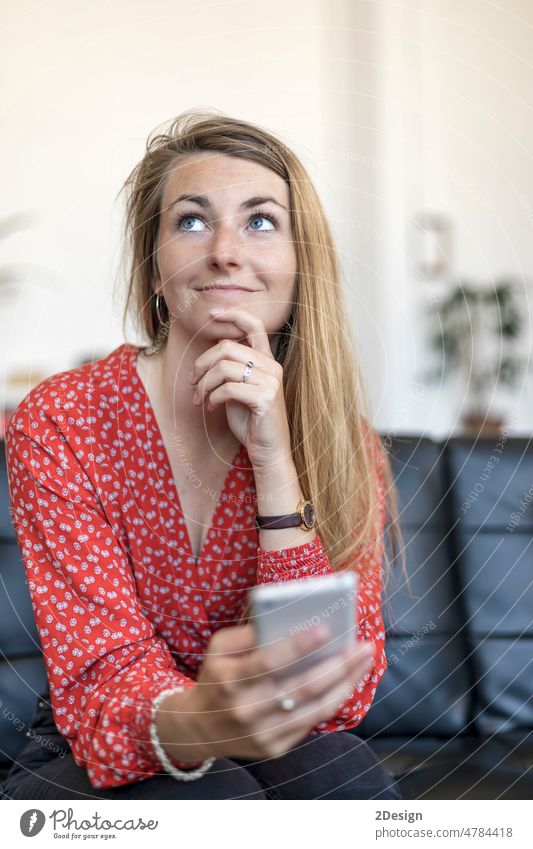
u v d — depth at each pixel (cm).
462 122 365
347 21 344
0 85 315
